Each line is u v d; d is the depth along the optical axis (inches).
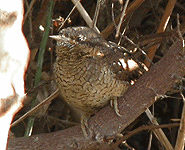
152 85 103.4
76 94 103.8
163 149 107.7
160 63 103.4
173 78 103.2
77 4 106.7
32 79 108.7
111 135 103.7
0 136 98.7
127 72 104.5
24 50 99.1
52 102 109.8
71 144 103.7
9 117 98.9
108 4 109.6
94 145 103.8
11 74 98.9
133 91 103.7
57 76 103.9
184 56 103.0
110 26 107.1
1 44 98.7
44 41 107.4
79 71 103.4
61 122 109.7
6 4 98.8
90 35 103.5
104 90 103.7
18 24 99.0
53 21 109.0
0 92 98.7
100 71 103.6
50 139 103.7
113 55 104.3
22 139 103.7
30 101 107.7
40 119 109.3
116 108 103.7
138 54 108.0
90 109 104.5
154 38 107.7
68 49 103.1
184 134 104.0
